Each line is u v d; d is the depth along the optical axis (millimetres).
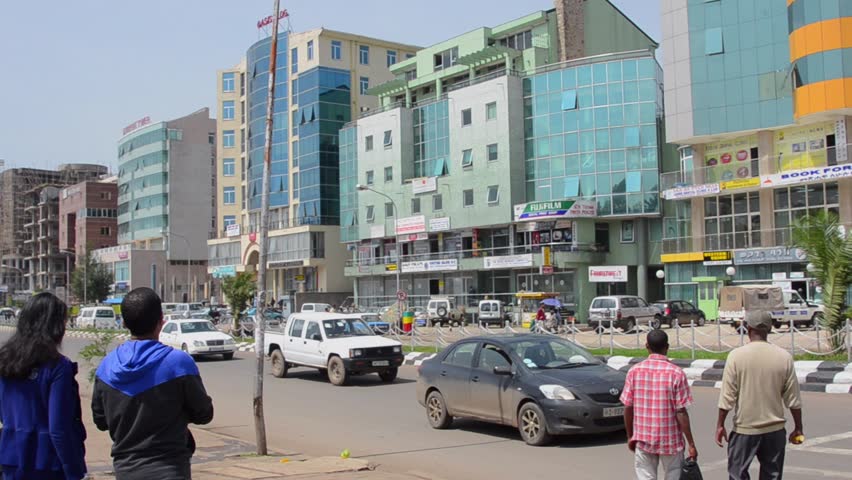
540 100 55656
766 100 42469
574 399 10836
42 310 4633
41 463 4402
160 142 100375
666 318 39594
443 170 61500
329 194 74688
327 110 74938
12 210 136000
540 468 9648
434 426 13273
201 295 100375
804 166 41562
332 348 20375
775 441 6305
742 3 43625
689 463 6023
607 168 52438
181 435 4508
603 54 58250
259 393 10930
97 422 4586
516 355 11914
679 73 45750
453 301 57469
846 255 19422
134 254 96750
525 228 55375
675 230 50812
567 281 53031
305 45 77000
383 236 66188
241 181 88812
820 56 38719
